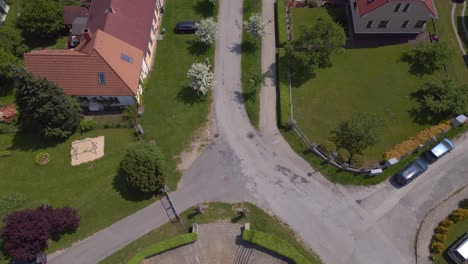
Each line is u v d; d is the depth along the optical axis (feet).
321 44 155.74
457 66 174.19
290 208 137.49
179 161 149.07
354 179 143.02
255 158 149.18
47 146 153.99
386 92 167.22
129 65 154.40
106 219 136.77
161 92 166.81
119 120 159.84
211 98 165.17
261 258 127.24
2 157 152.15
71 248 131.64
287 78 167.94
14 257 120.88
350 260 127.24
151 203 139.85
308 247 129.39
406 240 130.82
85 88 151.53
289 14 191.93
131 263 122.93
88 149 152.25
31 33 178.29
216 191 142.00
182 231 133.69
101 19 161.68
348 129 148.66
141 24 167.84
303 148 150.82
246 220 135.13
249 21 174.70
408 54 178.19
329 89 167.63
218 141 153.69
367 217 135.23
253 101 164.35
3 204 135.64
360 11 172.24
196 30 181.68
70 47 177.99
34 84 131.44
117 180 144.97
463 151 149.38
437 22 187.73
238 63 176.04
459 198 138.72
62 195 142.31
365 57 178.60
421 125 157.17
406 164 145.59
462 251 122.52
